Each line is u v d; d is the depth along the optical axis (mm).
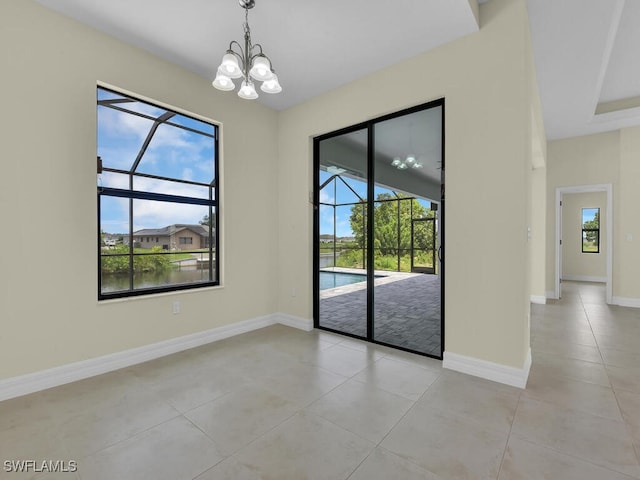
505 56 2379
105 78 2576
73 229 2416
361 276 3480
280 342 3324
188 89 3131
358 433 1764
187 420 1890
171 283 3305
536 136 3771
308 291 3777
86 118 2477
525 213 2309
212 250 3486
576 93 3990
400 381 2408
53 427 1813
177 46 2768
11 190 2139
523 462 1527
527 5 2500
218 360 2828
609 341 3322
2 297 2107
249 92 2180
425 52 2807
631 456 1562
